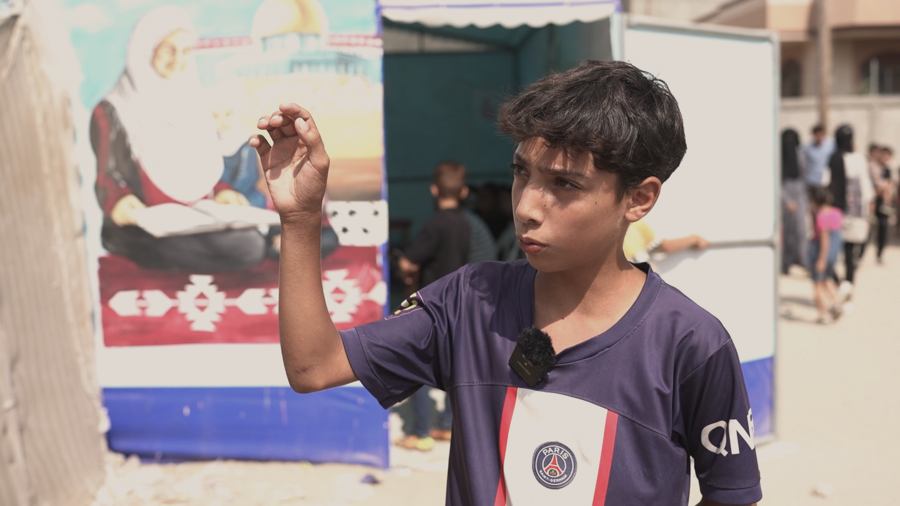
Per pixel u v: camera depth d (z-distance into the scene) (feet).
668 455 3.59
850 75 64.13
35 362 10.34
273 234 12.55
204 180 12.46
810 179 32.83
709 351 3.59
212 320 12.72
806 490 11.91
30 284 10.42
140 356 12.77
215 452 12.95
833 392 16.81
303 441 12.91
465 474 3.89
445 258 13.79
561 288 3.82
